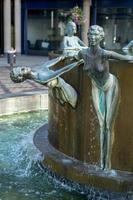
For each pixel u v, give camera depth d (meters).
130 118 5.62
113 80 5.65
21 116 10.86
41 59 24.59
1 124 10.05
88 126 6.00
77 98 6.08
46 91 12.14
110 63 5.64
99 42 5.52
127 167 5.74
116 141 5.76
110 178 5.54
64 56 6.45
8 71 18.05
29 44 28.34
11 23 27.58
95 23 26.52
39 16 27.92
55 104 6.71
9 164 7.07
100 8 26.39
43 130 7.93
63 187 5.99
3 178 6.46
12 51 20.11
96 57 5.54
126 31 26.19
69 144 6.36
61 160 6.20
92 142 5.98
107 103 5.72
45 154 6.50
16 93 11.68
